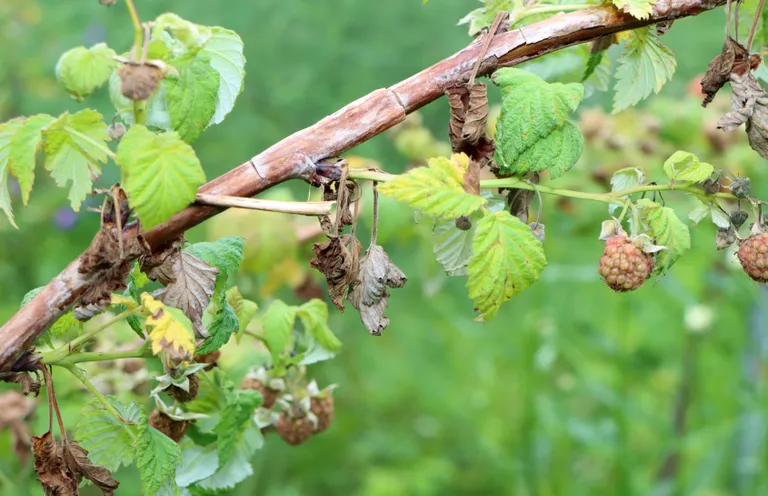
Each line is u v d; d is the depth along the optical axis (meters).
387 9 1.92
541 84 0.66
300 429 0.78
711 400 1.53
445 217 0.64
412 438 1.94
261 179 0.63
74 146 0.65
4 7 1.79
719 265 1.30
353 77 1.92
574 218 1.19
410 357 2.03
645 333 1.67
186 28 0.62
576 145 0.67
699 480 1.35
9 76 1.78
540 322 1.40
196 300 0.64
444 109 1.84
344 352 1.92
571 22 0.67
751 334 1.39
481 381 1.88
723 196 0.69
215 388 0.74
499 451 1.53
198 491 0.74
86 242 1.73
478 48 0.66
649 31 0.71
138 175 0.60
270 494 1.59
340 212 0.64
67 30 1.83
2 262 1.63
